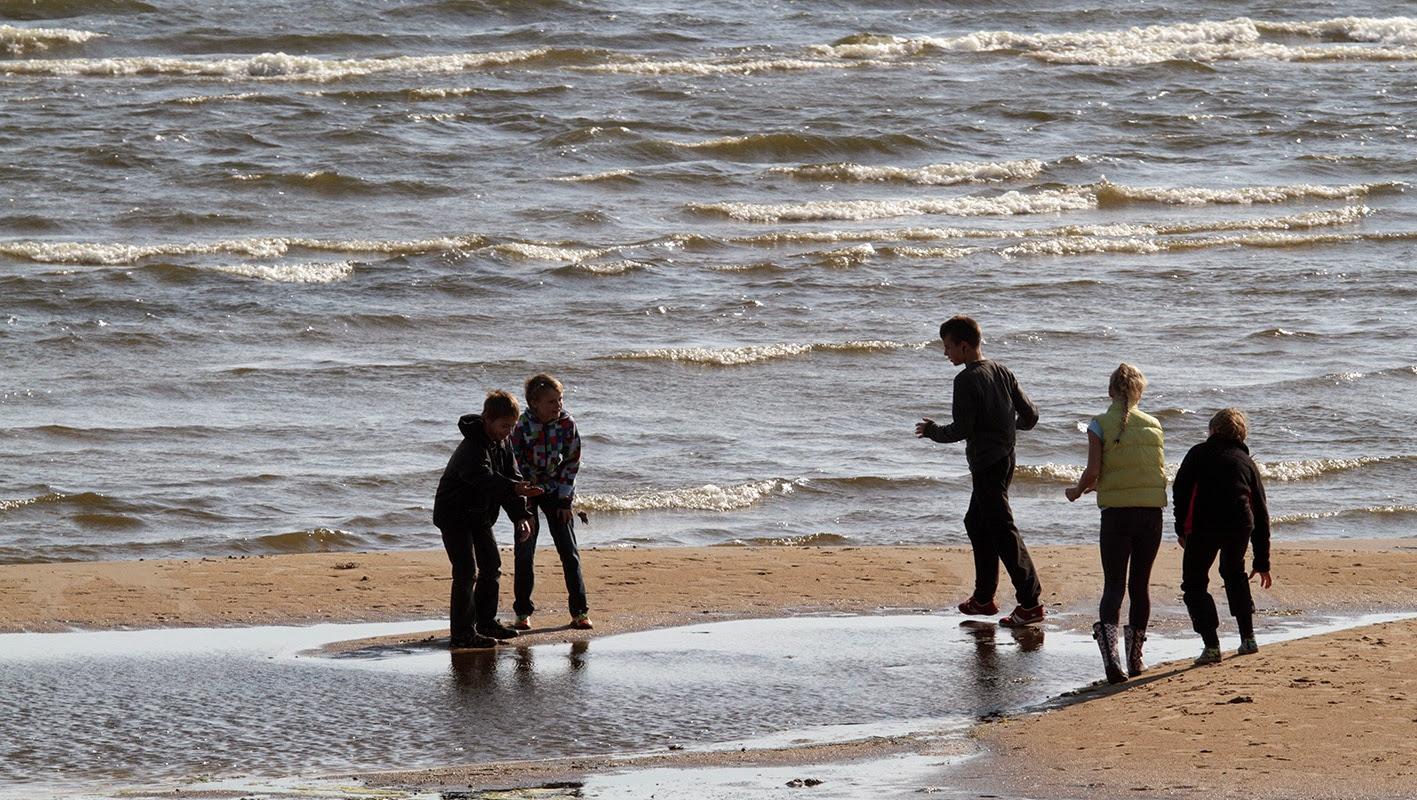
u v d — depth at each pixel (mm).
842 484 63188
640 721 32125
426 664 36969
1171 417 74062
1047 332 91188
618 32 188625
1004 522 41000
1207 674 33344
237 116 145250
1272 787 24906
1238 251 118062
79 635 39906
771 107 158000
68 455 65500
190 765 29031
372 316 93250
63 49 172125
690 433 71438
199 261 105875
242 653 38094
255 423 71938
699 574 47406
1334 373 82625
